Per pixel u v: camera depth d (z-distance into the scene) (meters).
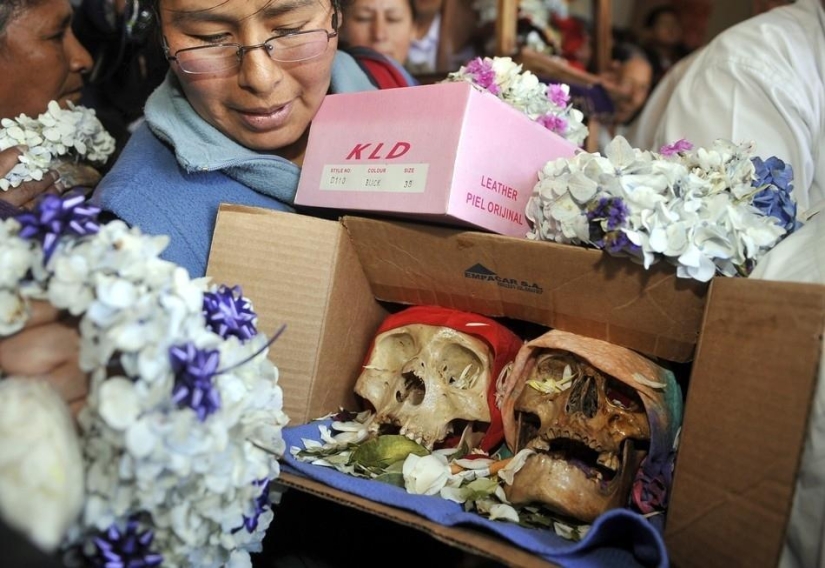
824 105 1.24
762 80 1.20
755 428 0.67
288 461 0.81
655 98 1.58
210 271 0.89
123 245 0.60
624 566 0.70
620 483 0.79
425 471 0.83
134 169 0.97
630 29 2.24
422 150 0.84
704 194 0.79
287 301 0.90
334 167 0.92
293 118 0.96
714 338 0.72
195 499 0.62
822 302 0.64
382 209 0.86
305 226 0.90
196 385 0.58
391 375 0.97
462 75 1.05
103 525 0.59
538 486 0.78
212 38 0.89
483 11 1.85
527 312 0.92
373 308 1.03
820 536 0.67
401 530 1.02
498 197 0.87
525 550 0.67
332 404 0.98
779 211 0.83
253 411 0.67
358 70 1.24
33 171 1.06
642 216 0.75
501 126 0.86
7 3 1.06
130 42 1.17
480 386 0.92
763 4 1.98
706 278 0.75
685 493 0.71
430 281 0.95
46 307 0.61
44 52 1.10
